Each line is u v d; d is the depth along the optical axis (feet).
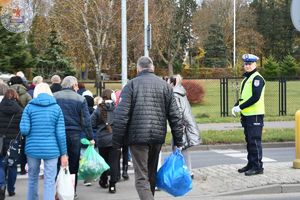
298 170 36.06
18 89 40.14
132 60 156.35
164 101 25.03
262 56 274.16
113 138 24.76
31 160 27.04
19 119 31.22
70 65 162.81
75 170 30.25
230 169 37.78
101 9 122.21
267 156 49.24
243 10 269.85
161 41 192.85
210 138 56.59
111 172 32.58
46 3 173.99
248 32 267.39
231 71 217.15
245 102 34.24
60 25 127.75
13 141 31.09
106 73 178.29
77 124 29.94
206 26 262.26
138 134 24.31
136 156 24.63
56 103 27.30
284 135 58.75
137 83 24.73
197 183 33.73
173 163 25.36
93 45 128.57
